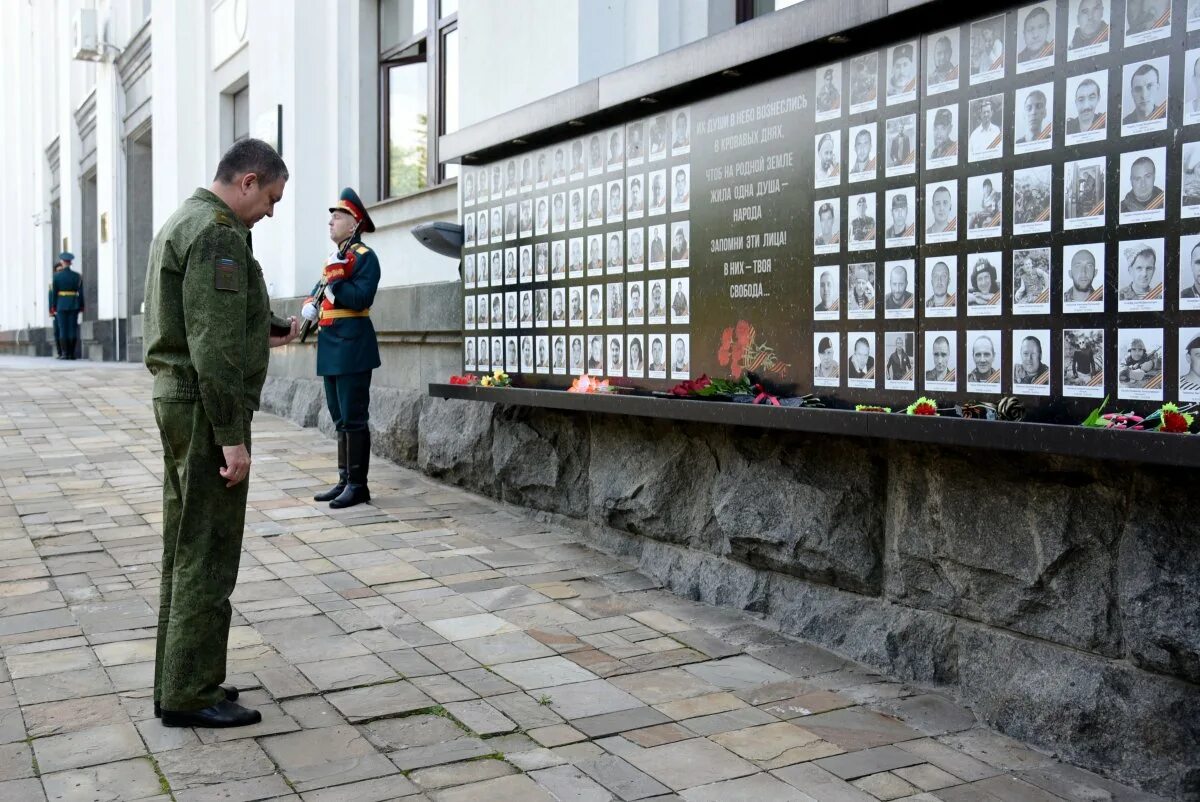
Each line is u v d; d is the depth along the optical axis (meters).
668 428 5.34
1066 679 3.38
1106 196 3.12
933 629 3.93
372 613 4.73
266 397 11.33
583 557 5.68
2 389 12.52
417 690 3.87
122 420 10.30
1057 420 3.26
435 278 9.17
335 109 11.16
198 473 3.45
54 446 8.95
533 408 6.53
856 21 3.79
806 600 4.50
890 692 3.89
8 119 35.28
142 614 4.68
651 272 5.14
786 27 4.10
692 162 4.84
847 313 4.02
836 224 4.07
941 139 3.62
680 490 5.25
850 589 4.32
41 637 4.38
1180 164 2.93
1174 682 3.12
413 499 7.08
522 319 6.28
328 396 6.95
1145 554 3.15
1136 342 3.05
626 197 5.31
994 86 3.43
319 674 4.01
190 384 3.46
